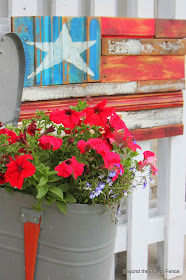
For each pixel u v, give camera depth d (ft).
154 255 9.08
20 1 6.24
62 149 4.43
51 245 4.37
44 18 6.13
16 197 4.38
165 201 8.43
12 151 4.52
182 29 7.63
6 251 4.63
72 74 6.53
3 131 4.65
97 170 4.30
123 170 4.27
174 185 8.28
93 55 6.68
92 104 6.81
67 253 4.34
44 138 4.23
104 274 4.59
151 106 7.46
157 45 7.34
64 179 4.38
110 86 6.95
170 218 8.32
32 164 4.01
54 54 6.31
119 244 7.85
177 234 8.45
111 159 4.16
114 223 4.52
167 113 7.71
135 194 7.77
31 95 6.15
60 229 4.29
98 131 4.56
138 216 7.89
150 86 7.39
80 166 4.11
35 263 4.50
